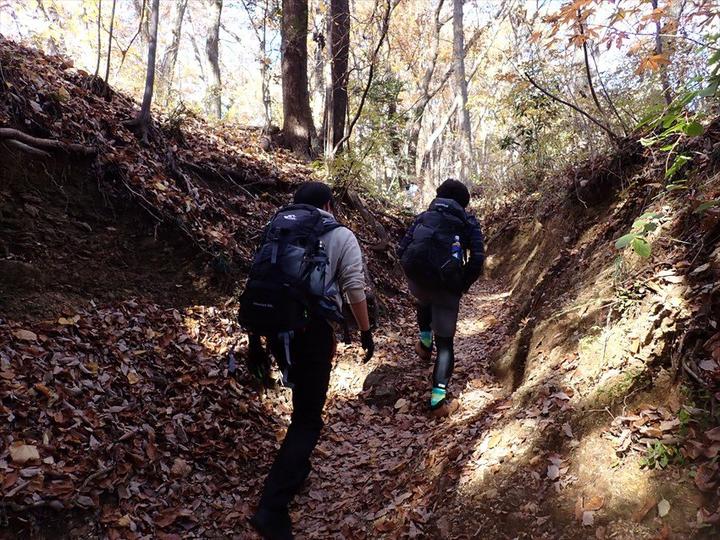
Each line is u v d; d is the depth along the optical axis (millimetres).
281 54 8938
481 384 4027
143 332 3764
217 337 4109
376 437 3734
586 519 2152
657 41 4648
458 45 16609
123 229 4258
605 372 2752
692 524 1924
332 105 8602
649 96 5207
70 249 3877
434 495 2803
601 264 3750
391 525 2727
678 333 2510
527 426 2826
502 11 15953
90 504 2539
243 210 5727
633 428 2350
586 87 6207
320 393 2822
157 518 2691
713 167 3289
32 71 4605
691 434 2158
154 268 4285
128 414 3111
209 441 3264
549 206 7539
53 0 7949
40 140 3982
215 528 2768
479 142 17609
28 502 2373
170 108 7352
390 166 10602
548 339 3582
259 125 9445
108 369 3328
